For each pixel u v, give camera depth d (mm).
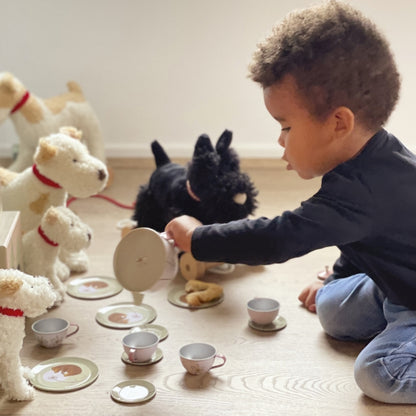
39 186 1604
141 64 2537
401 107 2539
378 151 1129
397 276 1166
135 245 1230
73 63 2535
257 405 1153
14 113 2189
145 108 2586
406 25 2461
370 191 1110
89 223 2033
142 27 2496
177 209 1688
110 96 2572
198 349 1270
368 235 1139
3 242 1305
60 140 1581
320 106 1084
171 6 2475
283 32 1105
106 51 2521
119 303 1525
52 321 1359
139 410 1135
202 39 2508
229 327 1426
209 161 1604
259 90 2559
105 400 1163
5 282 1093
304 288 1598
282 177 2479
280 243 1116
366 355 1168
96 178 1574
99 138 2375
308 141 1128
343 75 1062
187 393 1187
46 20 2484
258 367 1272
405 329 1179
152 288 1200
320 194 1135
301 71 1072
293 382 1225
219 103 2580
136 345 1303
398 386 1130
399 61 2498
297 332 1411
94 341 1361
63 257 1686
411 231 1136
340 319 1347
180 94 2568
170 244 1213
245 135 2615
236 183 1596
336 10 1090
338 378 1240
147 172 2553
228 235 1151
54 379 1219
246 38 2506
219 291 1554
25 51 2518
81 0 2467
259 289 1619
